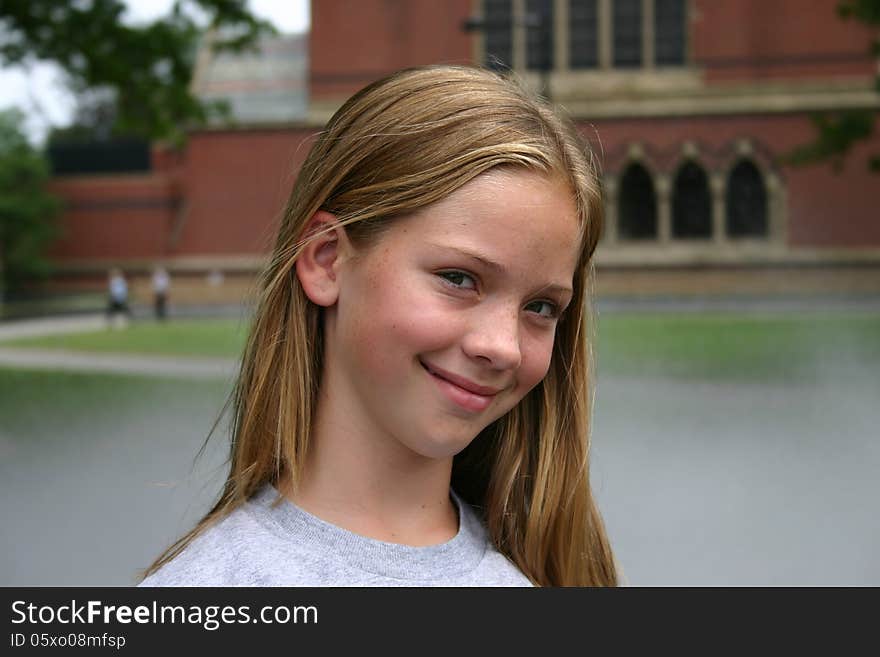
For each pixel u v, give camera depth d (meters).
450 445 0.99
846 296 32.66
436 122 0.99
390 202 0.97
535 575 1.30
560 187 0.98
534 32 34.75
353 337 1.00
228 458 1.20
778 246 33.22
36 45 13.06
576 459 1.30
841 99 32.84
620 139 34.16
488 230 0.95
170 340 22.20
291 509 1.05
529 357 1.02
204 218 36.56
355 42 34.91
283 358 1.09
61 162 48.81
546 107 1.06
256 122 36.06
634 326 23.73
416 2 34.69
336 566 1.01
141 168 48.59
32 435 9.63
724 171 33.59
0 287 39.34
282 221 1.13
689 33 34.22
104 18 13.01
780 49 33.38
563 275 1.00
